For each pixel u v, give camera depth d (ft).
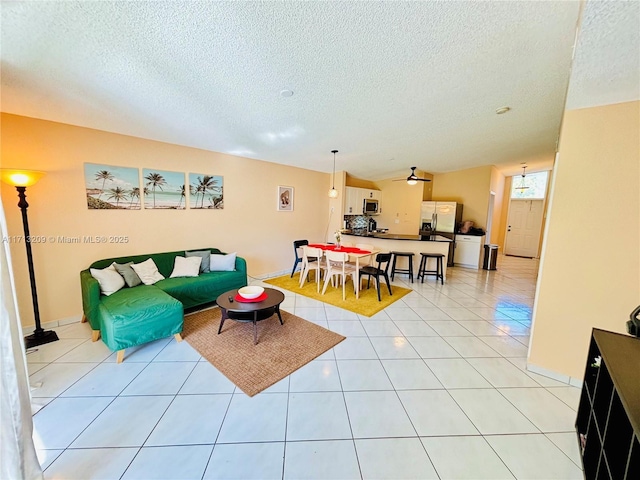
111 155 10.75
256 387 6.75
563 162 6.81
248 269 16.55
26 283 9.11
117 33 5.55
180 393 6.50
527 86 8.65
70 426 5.48
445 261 18.20
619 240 6.34
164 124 10.28
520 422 5.85
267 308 8.96
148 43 5.90
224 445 5.13
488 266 21.84
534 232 27.94
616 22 4.10
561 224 6.97
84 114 9.05
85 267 10.37
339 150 15.19
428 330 10.26
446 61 7.10
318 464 4.80
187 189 13.23
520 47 6.59
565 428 5.71
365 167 20.10
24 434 4.25
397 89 8.52
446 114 10.77
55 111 8.68
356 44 6.27
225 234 15.08
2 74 6.65
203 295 11.53
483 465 4.85
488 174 22.54
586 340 6.89
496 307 12.96
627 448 3.69
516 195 29.17
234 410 6.00
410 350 8.75
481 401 6.47
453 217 22.74
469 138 14.19
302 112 9.85
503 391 6.84
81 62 6.42
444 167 22.35
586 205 6.62
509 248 29.76
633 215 6.15
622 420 3.82
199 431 5.43
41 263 9.41
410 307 12.71
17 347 4.41
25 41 5.59
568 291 7.02
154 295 9.06
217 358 8.01
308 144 13.80
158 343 8.81
